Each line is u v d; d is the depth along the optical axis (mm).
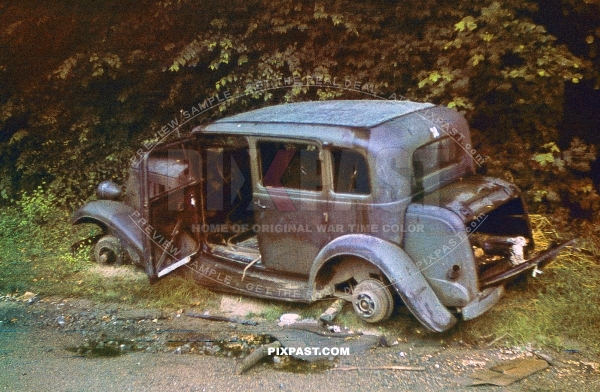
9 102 8852
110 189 7352
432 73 7168
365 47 7836
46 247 7852
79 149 8859
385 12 7832
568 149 7414
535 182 7242
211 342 5465
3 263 7375
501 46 6945
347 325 5562
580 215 7469
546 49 6992
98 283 6762
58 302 6465
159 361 5152
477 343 5207
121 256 7184
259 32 8211
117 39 8594
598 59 7590
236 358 5160
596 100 7938
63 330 5824
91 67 8648
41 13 8562
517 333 5215
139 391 4676
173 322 5914
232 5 8188
